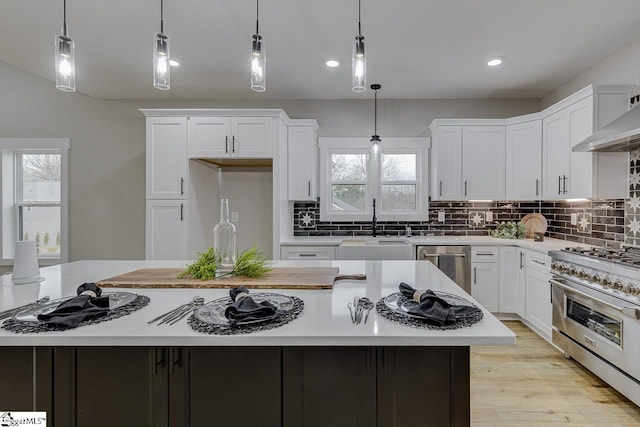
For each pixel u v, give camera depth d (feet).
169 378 3.67
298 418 3.67
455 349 3.62
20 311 3.81
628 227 8.73
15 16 7.77
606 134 7.57
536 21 7.79
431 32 8.27
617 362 6.50
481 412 6.38
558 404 6.62
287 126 12.30
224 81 11.42
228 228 5.71
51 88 12.97
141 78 11.24
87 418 3.65
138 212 13.21
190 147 11.16
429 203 13.25
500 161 11.97
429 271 6.25
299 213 13.47
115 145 13.15
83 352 3.63
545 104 12.56
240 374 3.67
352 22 7.86
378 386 3.63
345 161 13.55
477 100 13.03
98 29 8.24
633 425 6.01
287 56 9.62
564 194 9.89
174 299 4.37
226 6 7.27
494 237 12.31
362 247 10.00
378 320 3.56
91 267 6.65
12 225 13.10
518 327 10.52
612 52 9.29
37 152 13.29
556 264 8.43
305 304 4.16
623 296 6.32
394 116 13.24
